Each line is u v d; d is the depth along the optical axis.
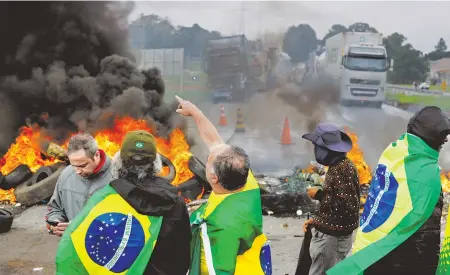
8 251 6.37
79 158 3.43
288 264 5.93
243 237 3.05
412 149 3.49
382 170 3.58
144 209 2.83
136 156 2.83
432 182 3.41
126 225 2.82
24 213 8.12
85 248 2.81
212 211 3.13
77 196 3.55
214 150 3.18
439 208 3.46
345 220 4.14
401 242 3.41
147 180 2.89
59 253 2.83
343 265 3.57
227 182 3.11
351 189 4.14
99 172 3.57
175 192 2.94
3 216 7.06
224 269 2.99
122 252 2.81
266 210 7.89
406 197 3.43
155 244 2.85
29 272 5.72
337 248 4.21
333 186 4.14
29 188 8.46
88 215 2.83
